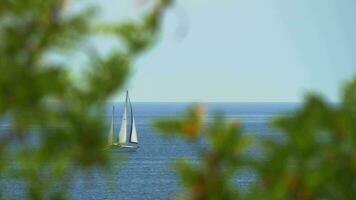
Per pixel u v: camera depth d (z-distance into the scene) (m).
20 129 11.02
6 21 10.84
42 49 10.88
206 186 10.77
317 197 10.79
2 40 10.83
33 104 10.91
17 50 10.84
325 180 10.53
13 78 10.76
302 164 10.66
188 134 10.73
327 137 10.77
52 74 10.80
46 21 10.83
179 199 10.87
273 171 10.67
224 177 10.80
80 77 11.00
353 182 10.72
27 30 10.85
